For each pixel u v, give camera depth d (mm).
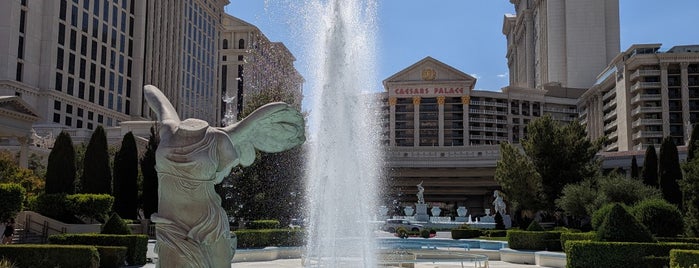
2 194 22625
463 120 121312
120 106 90688
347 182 14555
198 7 117125
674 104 96000
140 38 95938
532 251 24078
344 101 14758
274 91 39094
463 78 121688
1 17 68125
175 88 105625
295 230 25984
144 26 97375
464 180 94188
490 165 87375
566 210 38688
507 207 60500
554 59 142500
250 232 23844
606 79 109375
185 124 6652
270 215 34219
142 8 96625
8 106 44906
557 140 43781
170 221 6449
